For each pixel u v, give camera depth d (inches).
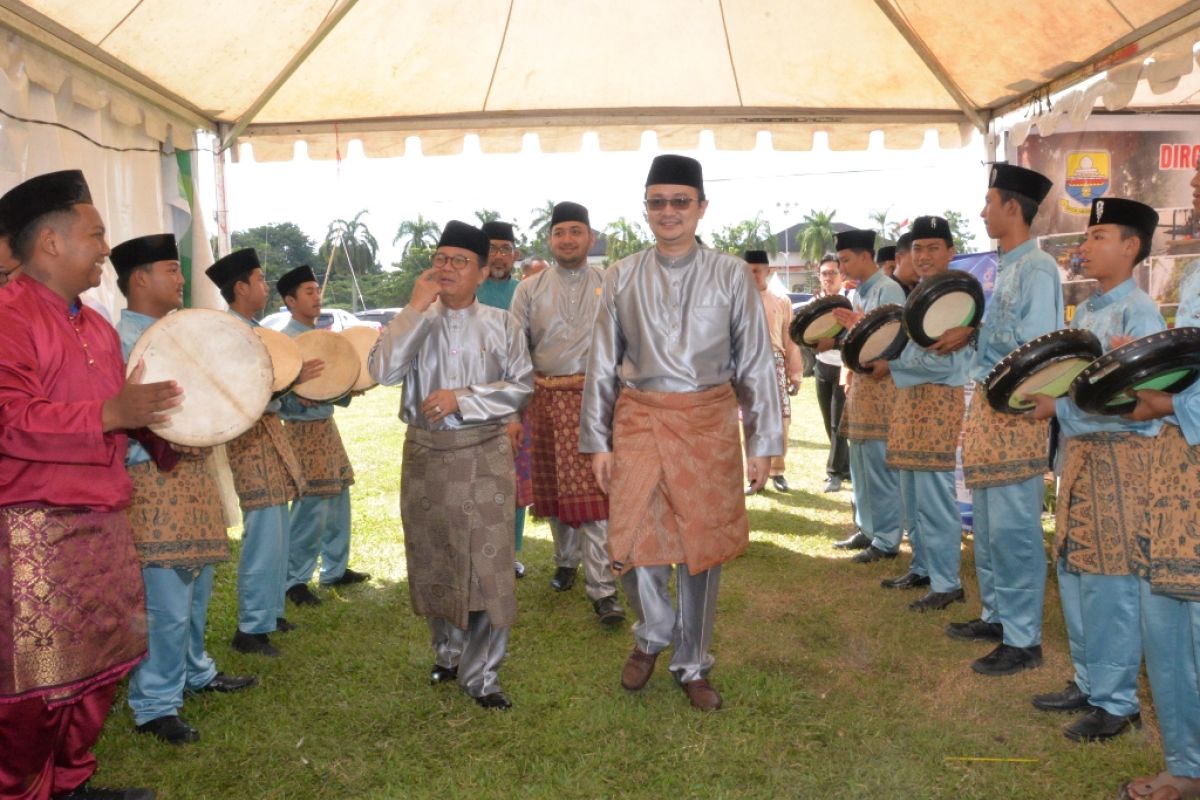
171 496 128.3
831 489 306.5
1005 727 133.1
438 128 263.6
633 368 139.7
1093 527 123.6
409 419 140.9
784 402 309.0
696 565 134.4
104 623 103.5
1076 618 135.6
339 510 207.3
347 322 812.6
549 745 128.7
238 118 244.4
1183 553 100.3
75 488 99.8
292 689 149.4
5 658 96.3
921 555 200.5
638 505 136.4
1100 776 118.0
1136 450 120.1
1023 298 146.1
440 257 136.1
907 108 260.2
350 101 248.4
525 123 265.3
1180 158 253.0
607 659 162.1
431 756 126.7
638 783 118.3
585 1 216.4
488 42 228.1
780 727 133.8
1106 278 125.9
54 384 100.5
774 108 262.2
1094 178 253.1
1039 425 147.2
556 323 189.5
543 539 253.1
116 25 175.5
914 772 119.6
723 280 137.1
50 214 100.1
